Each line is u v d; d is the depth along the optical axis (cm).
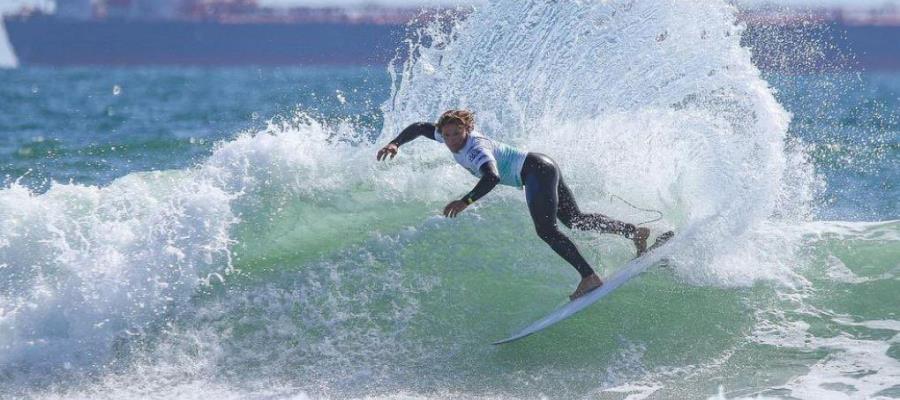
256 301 2253
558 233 2155
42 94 14700
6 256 2308
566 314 2072
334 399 1989
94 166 4806
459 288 2311
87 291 2214
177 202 2380
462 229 2483
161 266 2277
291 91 14225
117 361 2127
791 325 2203
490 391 2016
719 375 2047
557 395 1992
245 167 2598
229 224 2409
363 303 2266
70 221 2391
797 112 6831
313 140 2733
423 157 2789
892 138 5769
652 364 2100
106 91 15988
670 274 2333
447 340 2183
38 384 2064
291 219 2498
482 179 2056
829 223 2622
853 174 4469
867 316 2225
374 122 3503
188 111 9800
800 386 1970
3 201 2373
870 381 1975
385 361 2127
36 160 5000
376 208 2573
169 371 2106
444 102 3014
